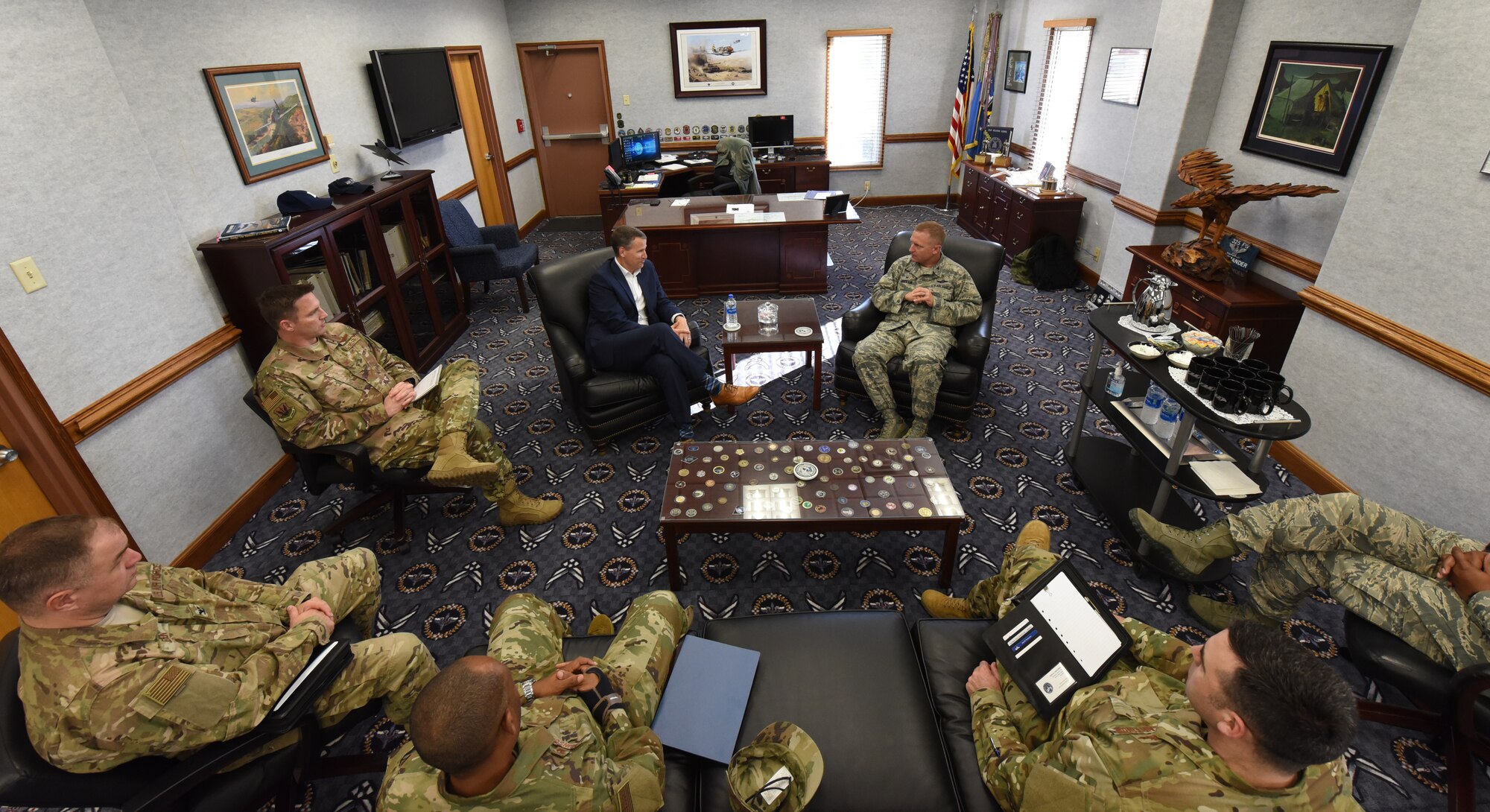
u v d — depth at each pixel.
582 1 6.94
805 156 7.36
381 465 2.63
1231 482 2.27
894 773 1.46
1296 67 3.41
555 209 8.12
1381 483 2.68
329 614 1.78
